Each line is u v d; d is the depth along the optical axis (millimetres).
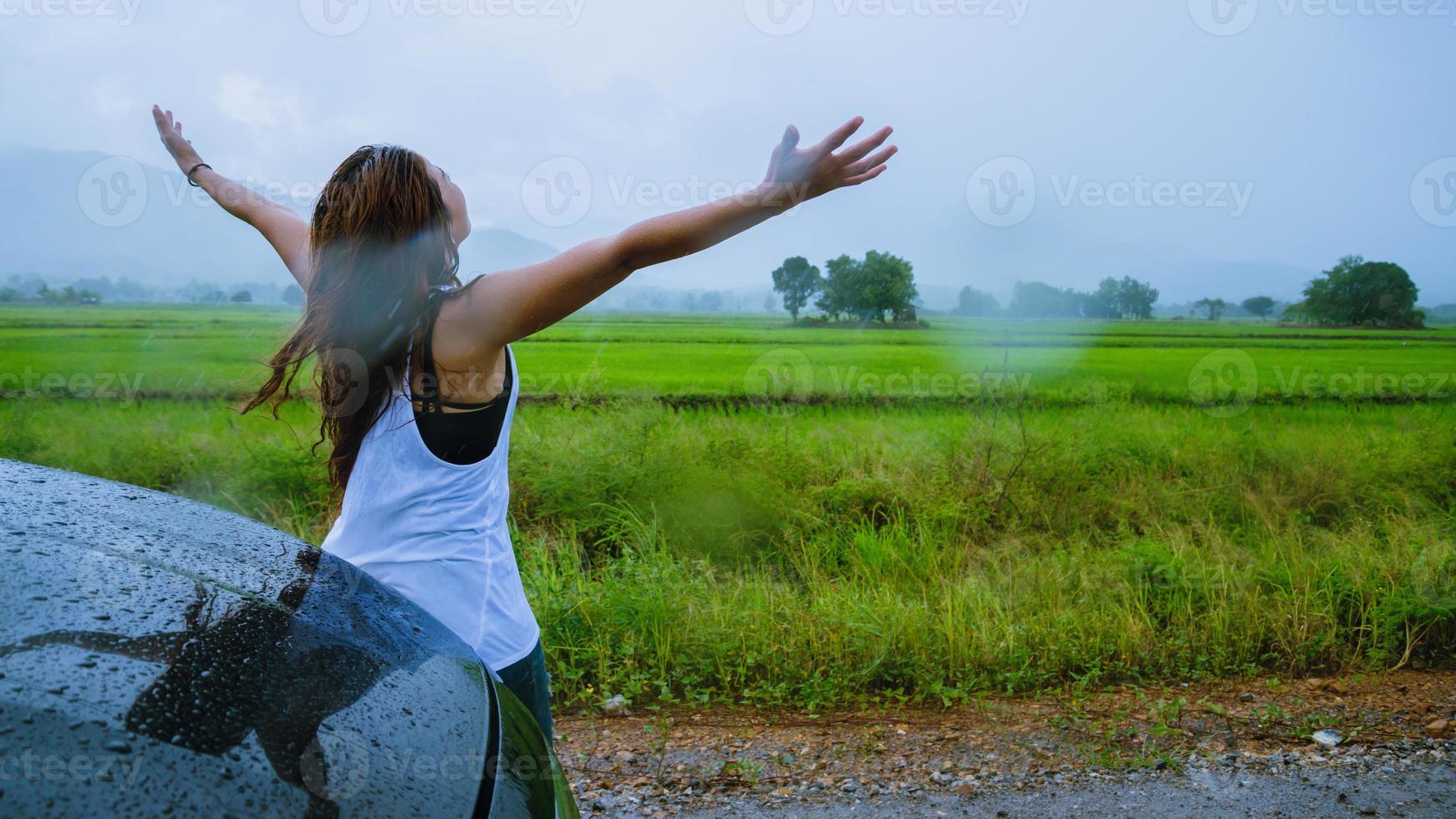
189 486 6430
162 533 1766
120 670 1261
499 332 1751
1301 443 7184
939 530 5832
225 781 1154
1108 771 3320
